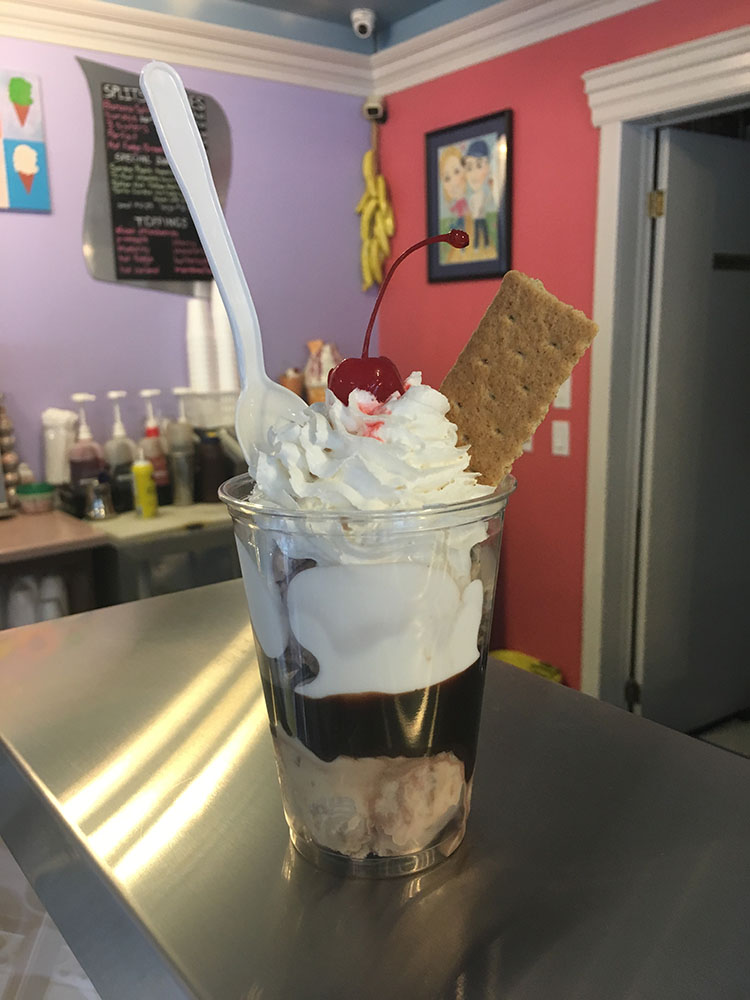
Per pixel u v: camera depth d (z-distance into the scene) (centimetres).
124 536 205
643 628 234
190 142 60
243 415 63
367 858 51
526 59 228
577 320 51
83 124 230
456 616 49
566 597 241
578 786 61
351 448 51
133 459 236
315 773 51
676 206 212
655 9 192
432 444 52
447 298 272
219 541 223
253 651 90
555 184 225
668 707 247
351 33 278
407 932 45
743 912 46
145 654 90
